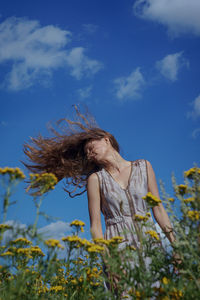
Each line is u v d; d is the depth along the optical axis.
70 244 2.04
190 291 1.49
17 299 1.59
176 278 1.74
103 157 2.99
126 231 1.95
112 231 2.61
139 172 2.83
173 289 1.55
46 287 2.21
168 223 2.60
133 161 2.99
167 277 1.75
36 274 1.84
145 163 2.90
